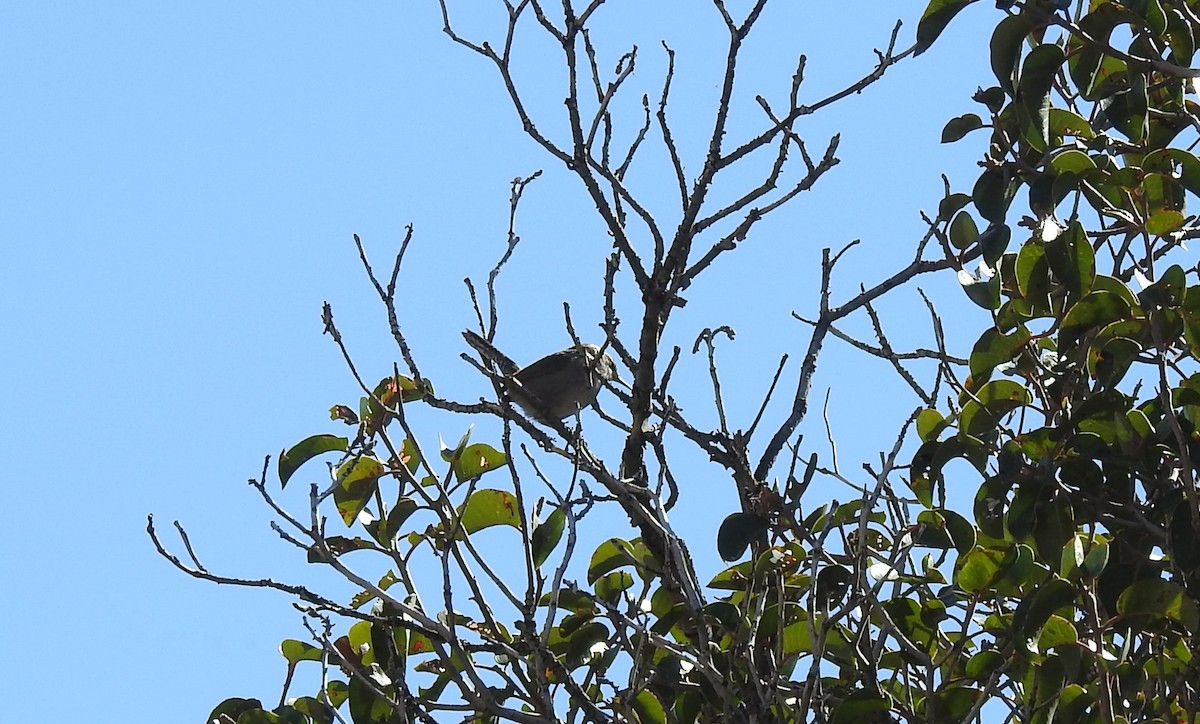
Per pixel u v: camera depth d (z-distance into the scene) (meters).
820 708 10.23
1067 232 10.90
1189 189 11.23
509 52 11.14
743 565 12.39
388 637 11.21
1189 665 10.79
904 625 11.60
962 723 10.62
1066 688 10.60
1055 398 11.38
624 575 12.70
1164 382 10.30
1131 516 10.91
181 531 10.98
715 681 10.36
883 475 10.13
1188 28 11.90
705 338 11.32
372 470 11.83
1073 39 11.87
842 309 11.45
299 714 11.79
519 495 10.60
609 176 11.14
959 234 11.82
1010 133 12.19
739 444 11.01
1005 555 10.88
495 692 11.15
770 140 10.99
